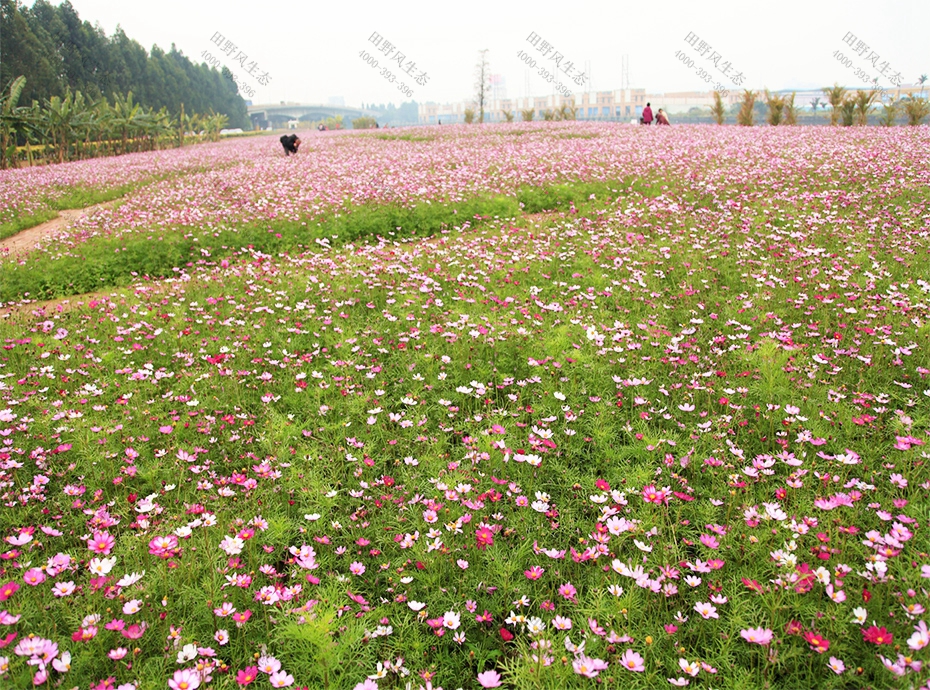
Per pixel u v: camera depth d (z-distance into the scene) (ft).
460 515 11.41
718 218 31.40
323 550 11.28
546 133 89.71
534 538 11.15
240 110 387.34
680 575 9.95
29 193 60.85
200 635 9.14
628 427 13.91
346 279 26.40
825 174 39.96
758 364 16.17
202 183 56.90
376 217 38.14
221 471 14.44
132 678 8.36
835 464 12.32
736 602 9.07
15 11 166.91
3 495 12.87
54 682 8.19
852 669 7.99
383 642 9.14
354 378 17.85
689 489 12.04
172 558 10.52
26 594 9.84
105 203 57.11
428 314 22.30
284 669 8.58
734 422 14.16
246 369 19.27
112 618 9.25
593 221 33.40
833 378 15.88
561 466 13.14
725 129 82.79
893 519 10.53
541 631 8.63
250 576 10.02
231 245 35.86
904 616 8.45
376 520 11.88
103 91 220.64
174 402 17.53
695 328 19.58
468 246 30.32
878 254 24.76
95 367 19.65
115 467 14.03
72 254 34.47
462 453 14.07
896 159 43.19
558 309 21.24
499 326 19.72
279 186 49.34
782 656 8.07
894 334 17.46
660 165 46.70
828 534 9.96
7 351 20.86
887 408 14.40
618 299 22.63
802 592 8.75
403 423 14.53
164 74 274.77
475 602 9.77
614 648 8.47
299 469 13.29
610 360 17.43
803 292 21.62
